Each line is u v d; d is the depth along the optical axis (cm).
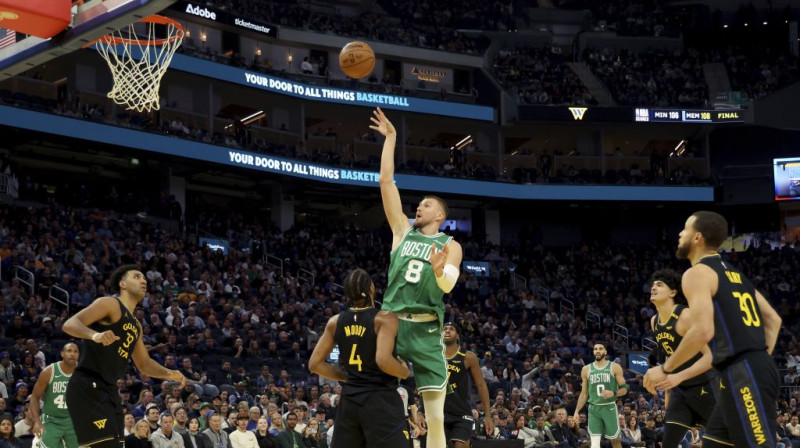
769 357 621
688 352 614
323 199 4256
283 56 4172
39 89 3341
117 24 1255
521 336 3127
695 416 1045
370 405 667
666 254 4309
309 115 4178
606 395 1394
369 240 3891
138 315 2228
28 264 2473
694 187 4319
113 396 816
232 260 3092
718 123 4372
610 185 4269
